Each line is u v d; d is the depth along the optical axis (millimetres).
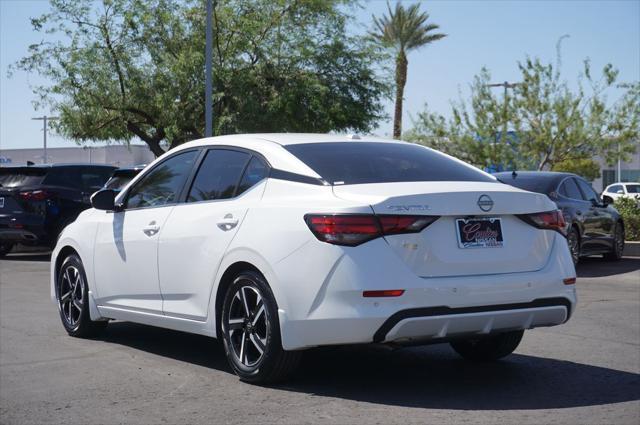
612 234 14695
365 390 5410
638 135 27438
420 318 4906
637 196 18453
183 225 6156
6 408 5148
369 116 27594
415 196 5035
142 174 6934
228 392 5414
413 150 6168
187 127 26453
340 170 5523
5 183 16375
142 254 6555
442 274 5039
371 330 4875
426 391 5391
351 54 27359
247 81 26141
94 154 59281
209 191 6148
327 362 6328
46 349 7012
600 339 7270
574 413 4836
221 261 5695
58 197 16219
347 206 4992
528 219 5398
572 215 13070
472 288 5043
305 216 5145
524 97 28484
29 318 8781
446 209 5074
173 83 25906
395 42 40750
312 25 27500
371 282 4871
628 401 5117
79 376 5996
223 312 5707
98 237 7148
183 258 6098
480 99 29172
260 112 25984
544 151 28594
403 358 6488
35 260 16625
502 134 28891
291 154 5707
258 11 27203
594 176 44344
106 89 25922
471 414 4820
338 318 4918
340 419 4734
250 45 26516
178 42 26750
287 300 5141
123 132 27719
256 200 5633
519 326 5316
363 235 4934
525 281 5246
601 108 27672
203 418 4832
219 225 5789
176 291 6191
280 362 5336
